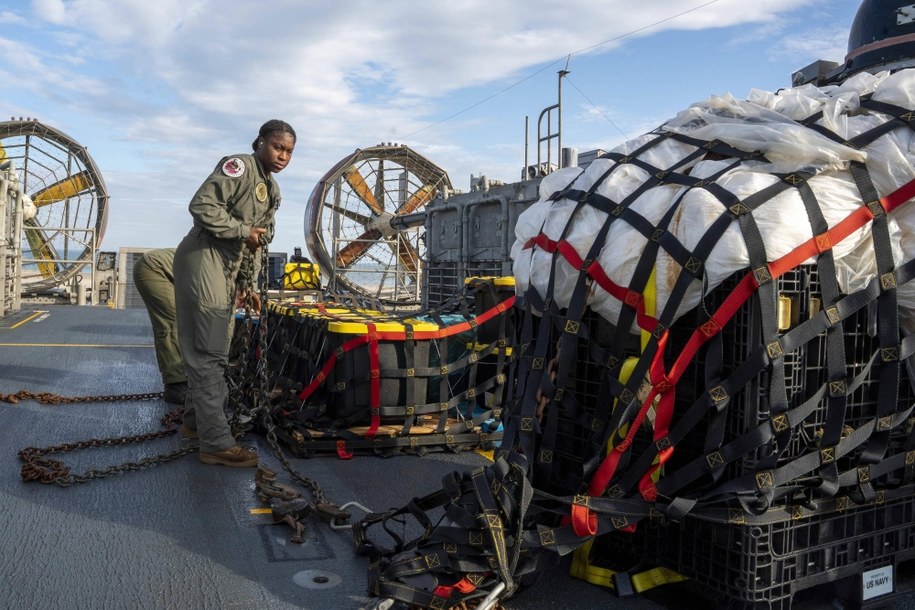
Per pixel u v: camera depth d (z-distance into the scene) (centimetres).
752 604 240
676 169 270
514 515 247
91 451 452
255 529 329
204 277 423
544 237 299
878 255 242
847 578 265
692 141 278
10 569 274
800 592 274
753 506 236
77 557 288
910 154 248
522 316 324
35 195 2498
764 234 232
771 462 233
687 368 255
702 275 238
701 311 241
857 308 240
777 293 234
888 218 246
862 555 262
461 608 241
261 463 445
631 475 256
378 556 284
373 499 381
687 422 242
